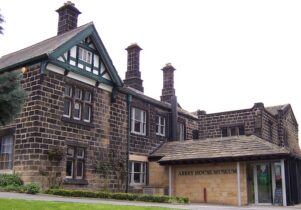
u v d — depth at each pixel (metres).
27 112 17.34
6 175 17.08
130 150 22.11
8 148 17.92
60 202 11.87
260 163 19.77
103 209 11.11
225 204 19.50
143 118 23.80
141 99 23.44
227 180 20.02
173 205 14.70
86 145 19.22
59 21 21.61
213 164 20.62
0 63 20.39
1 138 18.28
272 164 19.53
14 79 10.92
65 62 18.41
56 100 17.92
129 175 21.98
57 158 17.44
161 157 22.73
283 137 28.95
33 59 17.55
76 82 19.12
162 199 15.94
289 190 18.77
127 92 22.12
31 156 16.77
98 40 20.22
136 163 22.77
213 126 28.25
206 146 21.72
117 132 21.31
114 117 21.23
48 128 17.38
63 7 21.41
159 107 25.12
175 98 26.02
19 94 10.78
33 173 16.59
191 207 14.13
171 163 21.56
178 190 21.53
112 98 21.12
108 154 20.52
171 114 25.81
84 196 15.88
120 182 21.03
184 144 23.25
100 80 20.33
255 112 26.52
